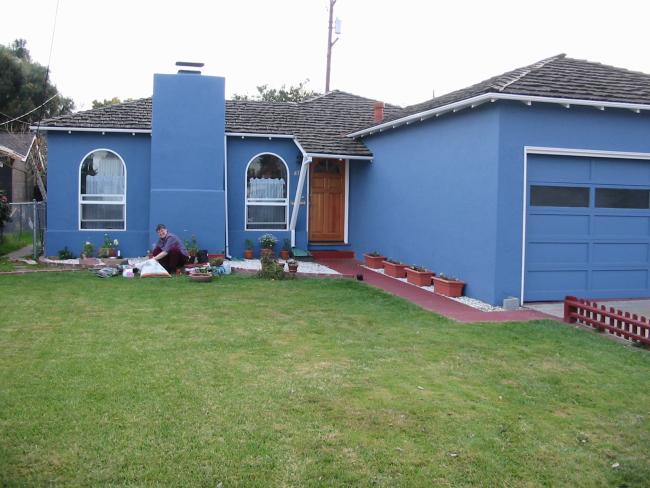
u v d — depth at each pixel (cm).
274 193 1673
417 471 440
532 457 470
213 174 1547
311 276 1309
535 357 733
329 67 3222
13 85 3812
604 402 590
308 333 821
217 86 1545
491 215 1048
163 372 630
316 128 1720
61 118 1553
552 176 1077
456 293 1130
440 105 1173
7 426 488
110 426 493
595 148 1084
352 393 586
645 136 1115
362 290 1159
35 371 623
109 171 1577
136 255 1584
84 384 587
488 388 619
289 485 414
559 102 1029
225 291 1114
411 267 1333
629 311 1009
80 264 1385
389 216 1489
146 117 1614
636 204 1135
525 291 1070
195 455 449
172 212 1518
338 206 1766
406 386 612
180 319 877
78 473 418
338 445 474
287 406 547
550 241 1082
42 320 853
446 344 781
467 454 468
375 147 1583
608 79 1149
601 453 482
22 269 1340
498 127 1027
